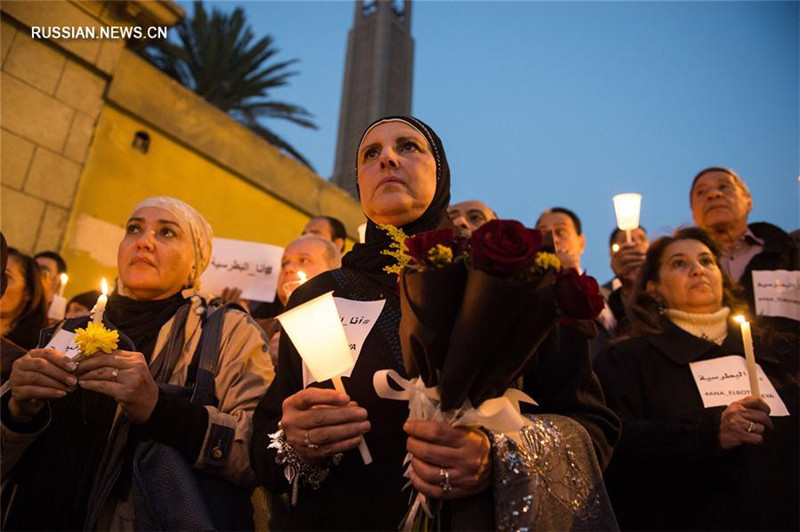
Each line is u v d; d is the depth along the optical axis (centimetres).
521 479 134
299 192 764
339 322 139
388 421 152
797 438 220
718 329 256
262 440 162
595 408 161
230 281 352
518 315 121
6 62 498
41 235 499
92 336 166
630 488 225
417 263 132
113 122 584
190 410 176
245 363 202
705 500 212
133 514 170
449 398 126
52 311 366
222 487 178
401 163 181
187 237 228
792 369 244
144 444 171
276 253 359
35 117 511
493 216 337
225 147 688
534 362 146
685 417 215
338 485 150
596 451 150
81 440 183
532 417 148
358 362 158
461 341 122
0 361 202
